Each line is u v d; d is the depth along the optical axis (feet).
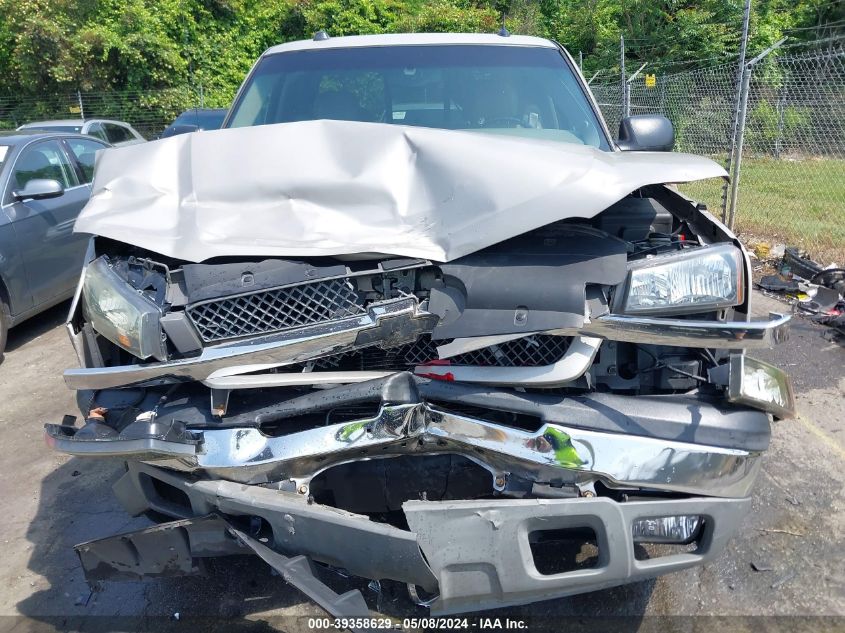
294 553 7.37
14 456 13.71
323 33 14.19
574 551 9.87
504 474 7.45
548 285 7.17
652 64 54.75
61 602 9.61
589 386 7.48
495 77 12.60
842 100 33.58
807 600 8.98
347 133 8.59
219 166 8.43
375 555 7.00
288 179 8.13
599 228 8.34
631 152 9.99
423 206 7.92
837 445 12.47
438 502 6.94
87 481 12.75
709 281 7.39
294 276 7.36
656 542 7.68
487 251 7.49
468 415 7.47
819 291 18.99
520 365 7.52
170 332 7.15
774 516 10.62
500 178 7.72
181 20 66.59
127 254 8.23
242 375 7.37
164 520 8.79
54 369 18.08
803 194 31.07
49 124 37.52
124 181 8.41
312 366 7.79
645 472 7.22
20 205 19.06
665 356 7.77
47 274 19.79
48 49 60.75
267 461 7.30
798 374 15.33
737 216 28.14
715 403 7.51
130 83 63.72
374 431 7.22
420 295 7.48
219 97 67.41
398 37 13.56
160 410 7.63
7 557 10.62
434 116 12.09
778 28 55.77
